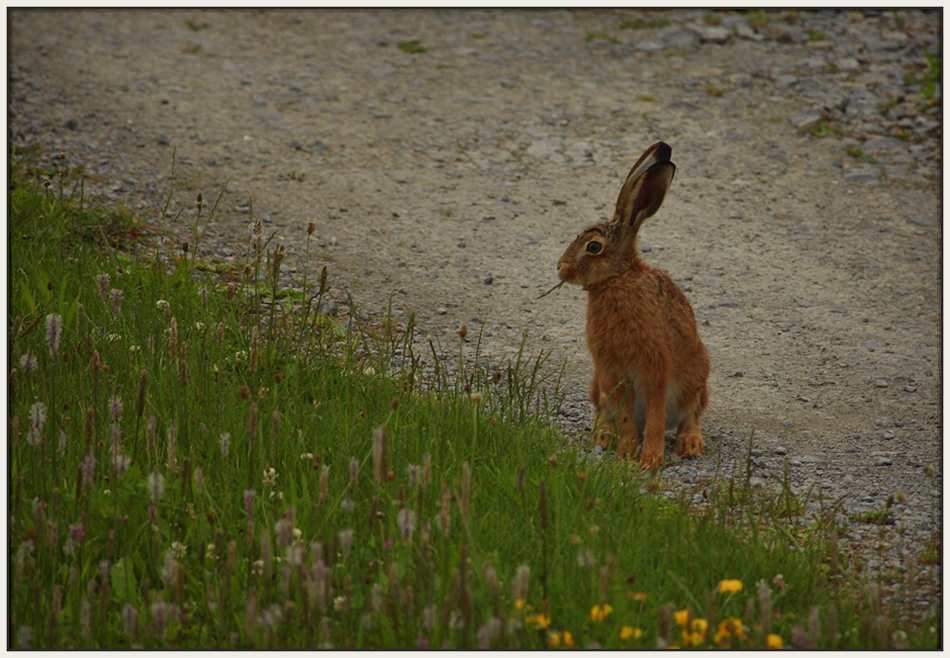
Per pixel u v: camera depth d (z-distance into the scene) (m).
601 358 11.70
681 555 8.56
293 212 19.41
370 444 9.89
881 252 19.28
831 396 13.92
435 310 16.30
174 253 16.06
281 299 14.94
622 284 11.38
